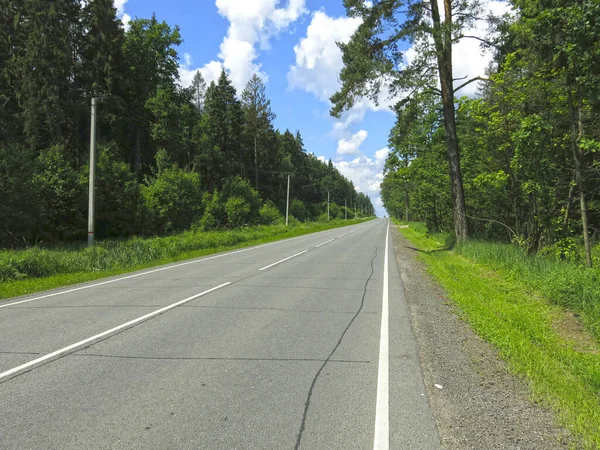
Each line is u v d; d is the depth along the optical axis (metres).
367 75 17.22
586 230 10.31
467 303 8.34
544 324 7.20
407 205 83.94
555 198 14.60
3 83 35.47
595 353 5.97
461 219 18.81
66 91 36.66
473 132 21.61
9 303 9.34
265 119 70.81
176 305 8.56
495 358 5.24
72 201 27.45
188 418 3.70
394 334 6.38
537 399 4.03
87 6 39.59
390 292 9.98
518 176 15.73
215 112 60.16
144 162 48.34
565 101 12.45
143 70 45.75
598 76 9.30
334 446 3.22
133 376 4.71
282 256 19.11
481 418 3.65
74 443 3.29
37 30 32.59
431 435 3.38
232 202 47.78
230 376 4.70
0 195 23.09
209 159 54.59
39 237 25.89
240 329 6.68
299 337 6.23
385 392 4.23
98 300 9.33
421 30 16.02
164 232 37.97
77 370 4.91
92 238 19.28
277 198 83.00
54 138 33.31
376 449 3.18
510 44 15.44
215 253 21.73
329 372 4.80
